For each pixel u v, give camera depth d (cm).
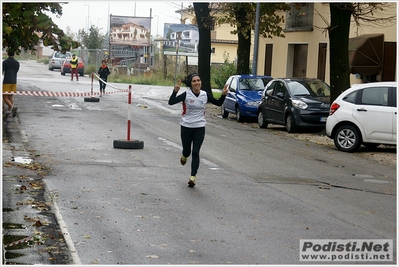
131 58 6950
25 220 905
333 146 1936
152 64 6688
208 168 1411
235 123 2583
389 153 1789
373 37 2842
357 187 1253
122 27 6869
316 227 911
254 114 2569
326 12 3441
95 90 3984
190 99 1209
